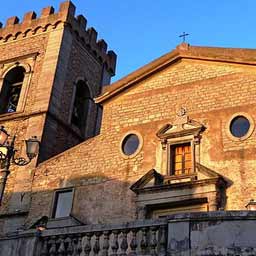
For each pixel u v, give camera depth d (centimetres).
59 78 2827
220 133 2034
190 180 1964
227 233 1211
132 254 1276
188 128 2109
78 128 2945
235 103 2077
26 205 2312
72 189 2242
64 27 2995
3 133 1627
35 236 1423
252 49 2144
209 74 2211
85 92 3148
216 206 1850
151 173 2047
